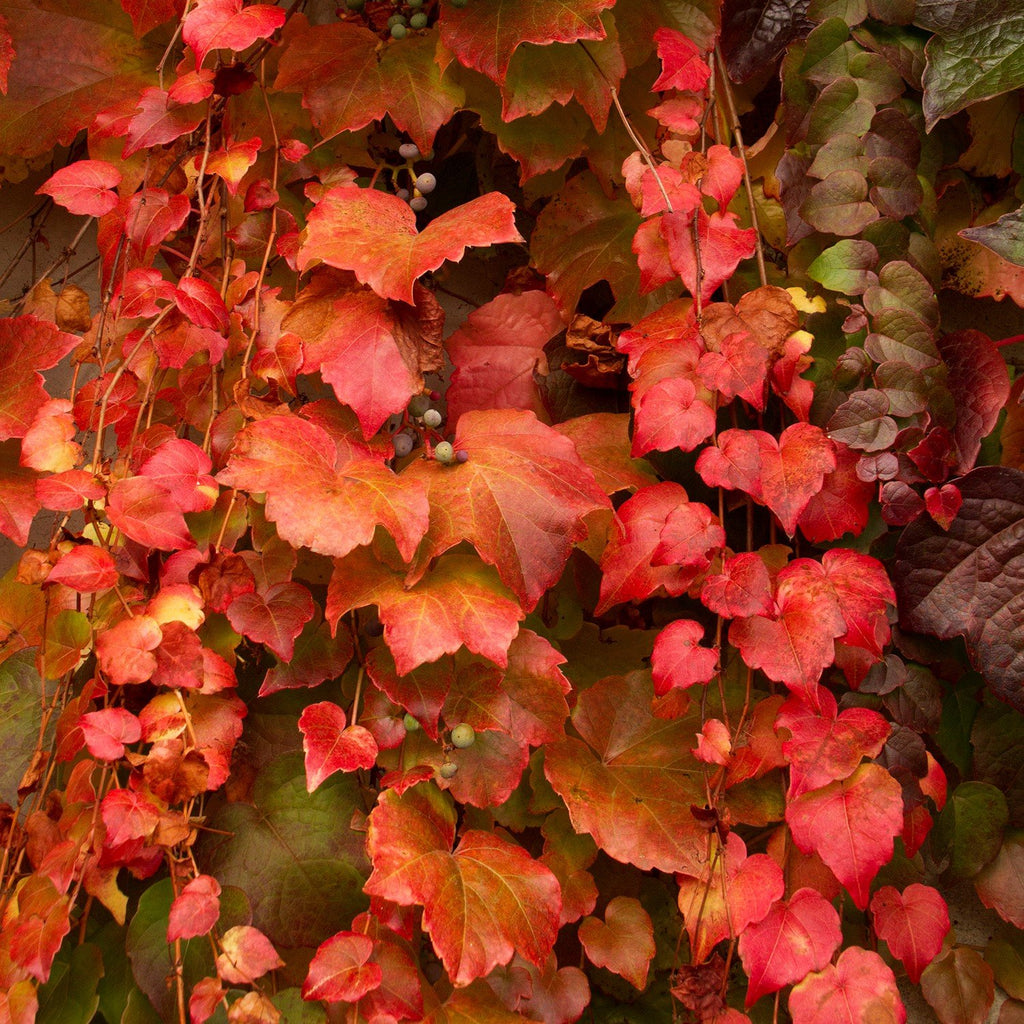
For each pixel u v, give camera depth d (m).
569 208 1.31
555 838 1.25
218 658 1.21
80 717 1.17
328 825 1.24
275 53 1.29
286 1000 1.22
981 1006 1.28
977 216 1.29
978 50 1.23
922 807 1.23
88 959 1.23
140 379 1.25
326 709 1.20
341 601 1.20
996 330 1.33
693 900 1.22
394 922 1.20
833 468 1.21
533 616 1.29
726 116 1.29
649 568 1.22
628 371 1.26
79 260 1.35
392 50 1.28
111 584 1.18
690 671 1.20
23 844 1.20
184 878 1.19
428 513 1.19
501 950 1.18
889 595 1.20
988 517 1.22
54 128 1.30
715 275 1.23
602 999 1.31
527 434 1.23
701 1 1.28
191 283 1.22
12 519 1.23
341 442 1.23
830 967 1.20
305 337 1.23
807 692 1.19
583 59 1.26
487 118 1.28
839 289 1.23
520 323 1.31
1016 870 1.26
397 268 1.21
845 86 1.24
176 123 1.23
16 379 1.22
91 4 1.31
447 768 1.21
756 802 1.24
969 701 1.26
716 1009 1.21
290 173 1.29
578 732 1.26
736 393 1.21
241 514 1.23
